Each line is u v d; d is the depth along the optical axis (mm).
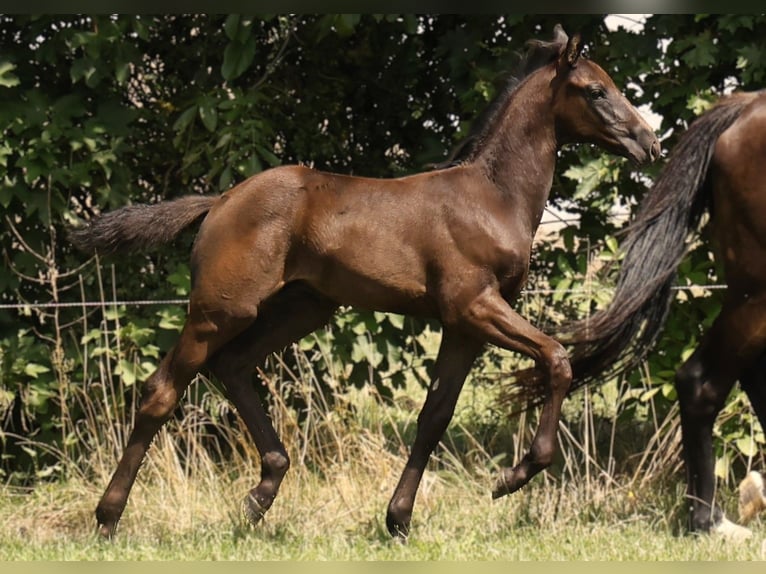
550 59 7355
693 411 7355
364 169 9945
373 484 8344
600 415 9633
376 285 7031
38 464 9117
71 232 7445
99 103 8906
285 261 7082
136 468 7270
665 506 7984
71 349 8938
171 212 7371
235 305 7012
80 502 8203
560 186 9109
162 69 9672
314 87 9727
